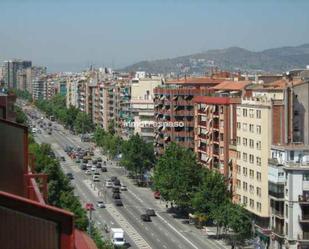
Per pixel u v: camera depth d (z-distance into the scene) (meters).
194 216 149.38
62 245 18.95
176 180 160.00
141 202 187.38
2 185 28.95
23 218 18.83
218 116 168.50
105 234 139.75
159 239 139.38
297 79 163.12
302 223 122.81
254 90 162.38
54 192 121.31
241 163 152.00
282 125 138.62
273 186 129.00
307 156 127.25
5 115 51.91
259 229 137.38
